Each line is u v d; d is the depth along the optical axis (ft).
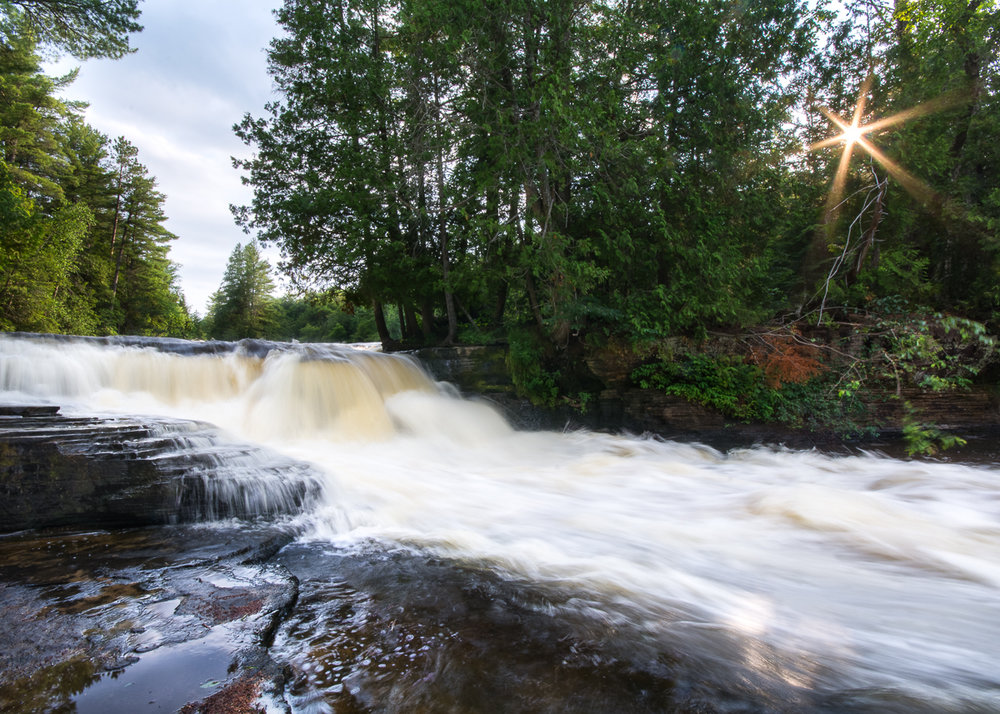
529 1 36.94
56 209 106.63
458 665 8.66
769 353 40.19
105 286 131.44
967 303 45.09
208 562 13.28
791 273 49.85
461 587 12.26
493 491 23.00
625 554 14.98
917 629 10.69
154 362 32.58
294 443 32.27
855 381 36.01
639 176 40.42
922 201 46.29
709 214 42.47
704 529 17.62
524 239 41.04
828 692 8.23
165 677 7.79
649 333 39.34
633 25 41.60
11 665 7.99
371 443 34.60
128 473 16.65
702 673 8.69
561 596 11.87
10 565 12.88
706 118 44.11
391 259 55.16
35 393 27.91
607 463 31.86
